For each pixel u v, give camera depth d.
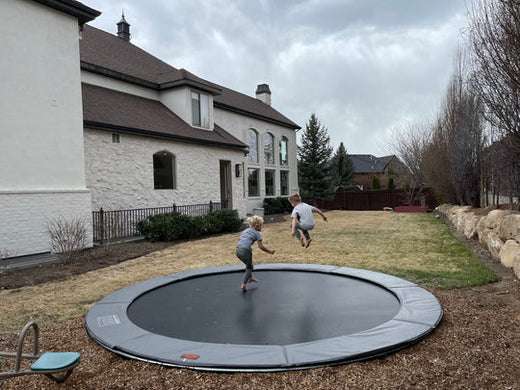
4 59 8.23
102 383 2.78
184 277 5.91
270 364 2.73
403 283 5.09
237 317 3.91
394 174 36.94
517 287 4.97
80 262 8.00
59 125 9.33
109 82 14.15
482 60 7.52
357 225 14.30
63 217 9.22
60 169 9.34
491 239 7.32
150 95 15.85
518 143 7.30
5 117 8.25
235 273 6.30
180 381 2.72
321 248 9.12
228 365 2.75
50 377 2.74
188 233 11.60
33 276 6.79
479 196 13.38
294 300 4.49
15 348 3.61
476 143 12.44
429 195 24.11
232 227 13.60
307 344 3.04
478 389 2.51
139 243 10.56
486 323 3.71
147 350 3.07
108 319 3.91
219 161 16.28
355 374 2.72
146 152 12.68
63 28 9.48
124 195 11.91
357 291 4.89
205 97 16.64
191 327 3.66
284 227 14.40
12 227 8.29
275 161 23.98
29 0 8.70
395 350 3.04
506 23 6.53
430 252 8.17
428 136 22.50
